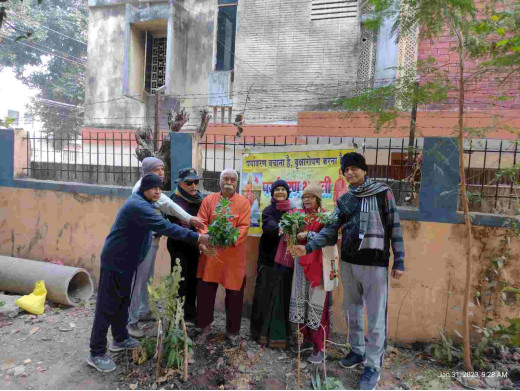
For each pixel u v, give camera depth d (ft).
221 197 12.50
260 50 27.96
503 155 17.06
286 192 12.27
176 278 10.68
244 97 28.37
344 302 11.10
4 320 14.05
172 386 10.38
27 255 18.26
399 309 12.64
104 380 10.63
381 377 10.94
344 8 25.82
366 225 10.11
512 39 9.76
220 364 11.28
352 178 10.41
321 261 11.19
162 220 10.55
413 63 11.42
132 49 31.65
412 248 12.46
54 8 59.00
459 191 12.07
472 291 11.99
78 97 60.64
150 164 11.93
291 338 12.59
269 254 12.46
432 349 12.16
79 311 14.90
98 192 16.67
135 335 12.55
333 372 11.02
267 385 10.49
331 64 26.23
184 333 10.47
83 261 17.15
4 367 11.25
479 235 11.85
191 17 30.96
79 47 60.70
